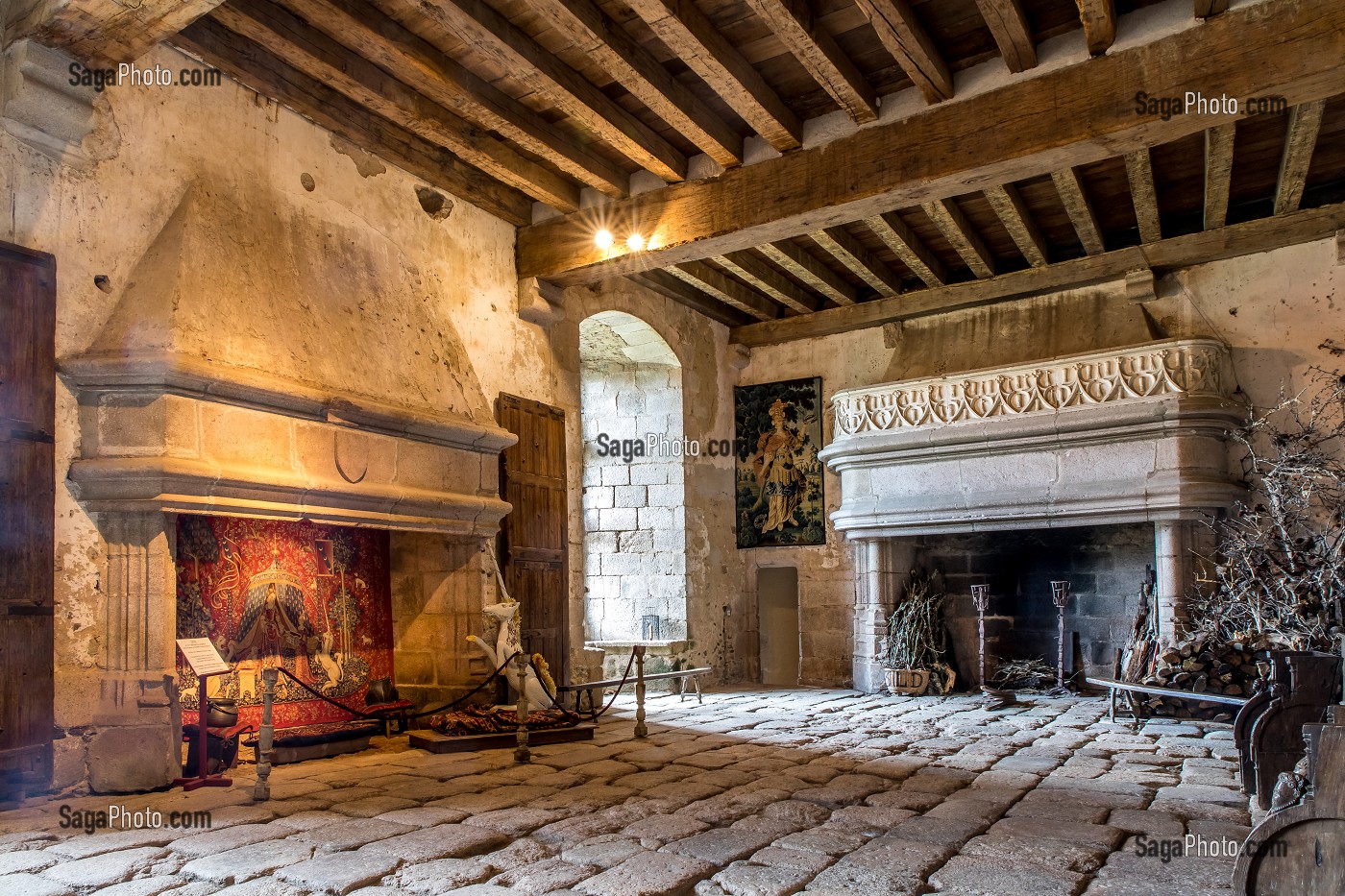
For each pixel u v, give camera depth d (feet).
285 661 22.48
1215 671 25.70
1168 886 10.99
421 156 24.81
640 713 22.70
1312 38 17.89
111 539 17.66
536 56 20.10
